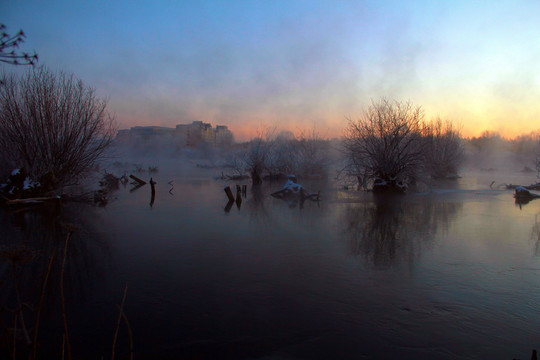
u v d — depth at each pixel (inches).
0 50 146.6
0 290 246.1
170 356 167.8
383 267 298.5
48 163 647.8
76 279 269.3
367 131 894.4
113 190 909.2
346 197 780.0
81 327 195.0
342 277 274.4
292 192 781.9
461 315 209.6
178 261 313.9
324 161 1315.2
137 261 313.3
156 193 845.8
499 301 229.5
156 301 229.6
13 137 609.6
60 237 397.4
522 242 382.0
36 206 605.6
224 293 243.0
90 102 686.5
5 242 372.2
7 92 599.2
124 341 180.7
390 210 601.0
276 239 393.1
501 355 168.6
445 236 411.2
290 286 255.6
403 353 170.1
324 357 166.7
